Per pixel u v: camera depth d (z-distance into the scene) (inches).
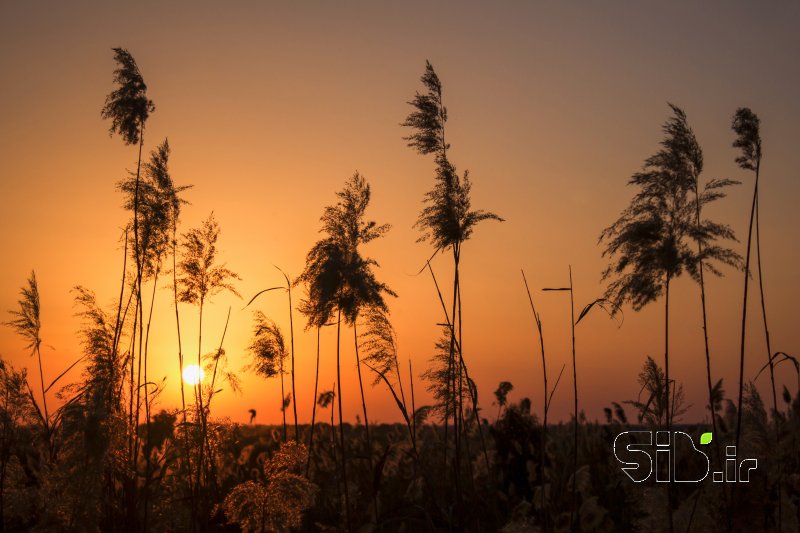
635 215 293.4
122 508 291.9
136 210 346.9
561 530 292.5
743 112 286.7
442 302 321.7
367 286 329.4
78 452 233.5
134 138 370.3
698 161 287.9
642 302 283.3
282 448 247.8
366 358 336.8
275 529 234.8
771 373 289.1
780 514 272.7
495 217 323.0
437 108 338.6
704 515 289.6
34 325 387.5
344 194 341.1
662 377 287.6
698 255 276.1
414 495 355.6
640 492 316.8
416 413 356.8
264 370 350.3
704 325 275.6
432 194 329.4
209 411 332.5
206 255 367.6
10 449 297.0
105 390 251.8
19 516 266.1
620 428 379.6
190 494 309.0
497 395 434.9
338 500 337.7
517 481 394.3
